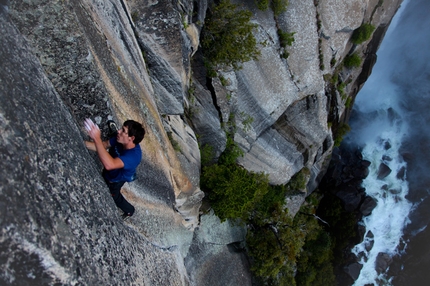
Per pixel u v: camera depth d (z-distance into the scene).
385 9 22.05
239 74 15.80
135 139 5.21
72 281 3.73
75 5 5.58
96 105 5.70
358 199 30.86
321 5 17.81
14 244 3.16
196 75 14.57
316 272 28.47
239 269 19.89
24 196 3.42
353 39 21.33
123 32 8.20
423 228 31.81
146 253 6.70
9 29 4.18
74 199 4.29
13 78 3.86
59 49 5.24
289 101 19.22
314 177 27.47
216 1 13.65
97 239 4.56
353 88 26.19
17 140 3.55
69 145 4.68
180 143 12.62
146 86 9.55
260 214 20.55
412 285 31.41
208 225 18.14
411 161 32.06
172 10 9.82
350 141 32.44
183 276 9.57
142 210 7.79
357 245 31.64
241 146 17.67
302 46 18.03
